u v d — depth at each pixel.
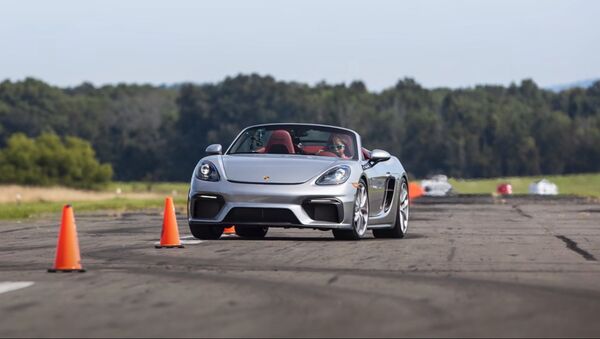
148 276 20.64
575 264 23.64
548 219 48.19
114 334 13.64
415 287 18.64
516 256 25.72
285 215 30.27
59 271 21.62
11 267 23.22
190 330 13.91
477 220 47.16
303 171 30.94
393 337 13.32
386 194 34.00
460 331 13.83
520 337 13.43
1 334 13.70
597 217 50.34
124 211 67.06
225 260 24.41
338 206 30.58
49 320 14.88
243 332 13.70
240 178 30.69
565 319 15.00
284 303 16.47
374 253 26.39
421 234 35.78
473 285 19.03
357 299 16.95
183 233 36.19
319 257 25.16
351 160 32.28
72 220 21.95
